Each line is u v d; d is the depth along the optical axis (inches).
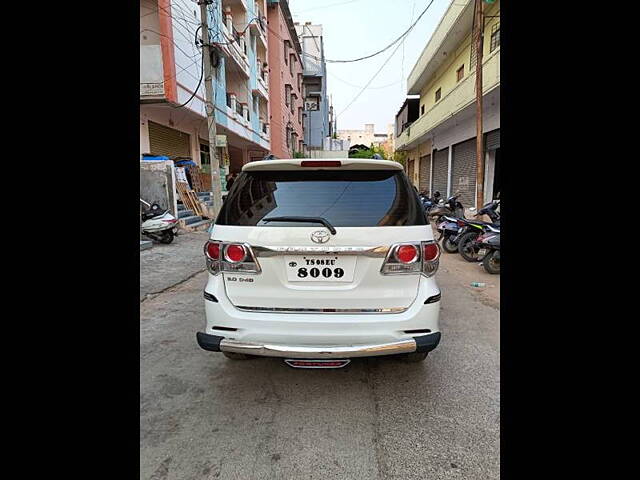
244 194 96.0
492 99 417.7
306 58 1638.8
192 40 430.3
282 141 1015.0
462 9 460.1
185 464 74.2
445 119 536.1
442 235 325.1
